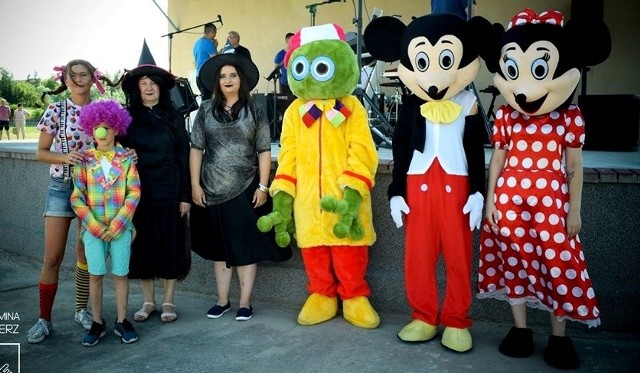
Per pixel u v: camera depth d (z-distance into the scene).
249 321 3.66
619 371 2.79
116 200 3.30
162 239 3.57
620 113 5.55
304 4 10.39
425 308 3.17
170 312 3.71
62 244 3.47
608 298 3.27
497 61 2.93
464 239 3.04
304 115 3.43
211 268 4.29
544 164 2.82
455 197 3.03
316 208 3.41
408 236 3.15
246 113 3.60
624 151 5.57
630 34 8.12
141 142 3.50
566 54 2.73
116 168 3.29
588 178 3.26
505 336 3.21
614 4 8.16
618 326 3.28
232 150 3.59
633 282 3.29
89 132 3.33
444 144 3.05
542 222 2.80
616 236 3.29
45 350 3.25
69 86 3.43
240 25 11.12
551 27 2.76
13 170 5.71
